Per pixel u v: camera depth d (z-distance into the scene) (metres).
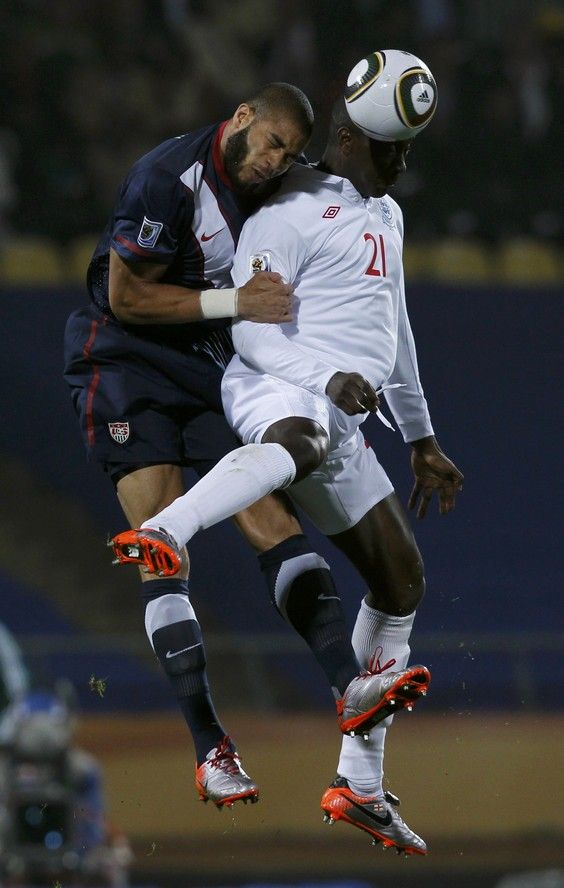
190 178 14.00
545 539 36.66
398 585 14.76
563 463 37.62
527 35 47.00
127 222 14.05
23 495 35.91
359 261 13.91
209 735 13.75
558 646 30.72
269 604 34.53
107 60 43.94
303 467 13.12
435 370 38.09
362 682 13.17
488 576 35.66
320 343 13.87
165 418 14.80
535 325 38.94
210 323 14.70
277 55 45.78
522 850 28.91
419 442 15.84
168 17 45.50
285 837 27.95
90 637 29.12
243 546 34.81
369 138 13.87
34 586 35.03
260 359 13.66
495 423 37.81
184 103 44.47
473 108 45.47
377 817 14.97
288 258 13.77
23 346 36.31
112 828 23.94
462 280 39.28
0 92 42.38
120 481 14.70
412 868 28.36
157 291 14.06
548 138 45.72
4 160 41.53
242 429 13.84
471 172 44.72
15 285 36.62
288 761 28.41
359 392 13.27
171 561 12.26
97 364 14.89
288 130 13.62
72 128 42.78
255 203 14.26
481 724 30.06
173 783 27.80
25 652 27.67
